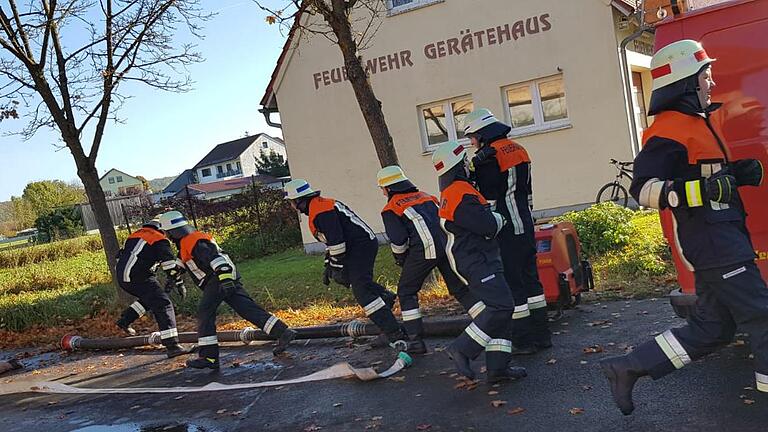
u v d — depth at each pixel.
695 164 3.52
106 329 9.88
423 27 13.58
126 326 8.09
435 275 8.95
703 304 3.67
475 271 4.89
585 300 7.09
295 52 14.70
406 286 6.14
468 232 4.89
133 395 6.44
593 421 4.18
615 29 12.08
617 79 12.16
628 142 12.26
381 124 8.64
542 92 13.01
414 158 14.09
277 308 9.41
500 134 5.38
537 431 4.17
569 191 12.84
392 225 5.92
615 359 3.86
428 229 5.80
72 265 18.33
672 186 3.42
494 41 13.04
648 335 5.67
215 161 85.62
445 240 5.76
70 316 10.95
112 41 10.38
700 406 4.12
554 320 6.52
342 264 6.39
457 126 13.85
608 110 12.30
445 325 6.67
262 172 61.31
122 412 5.96
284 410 5.36
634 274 7.72
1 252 21.83
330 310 8.86
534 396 4.73
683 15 4.47
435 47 13.54
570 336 5.96
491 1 12.95
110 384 7.00
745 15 4.27
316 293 9.86
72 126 10.36
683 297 4.57
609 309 6.64
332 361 6.58
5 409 6.59
